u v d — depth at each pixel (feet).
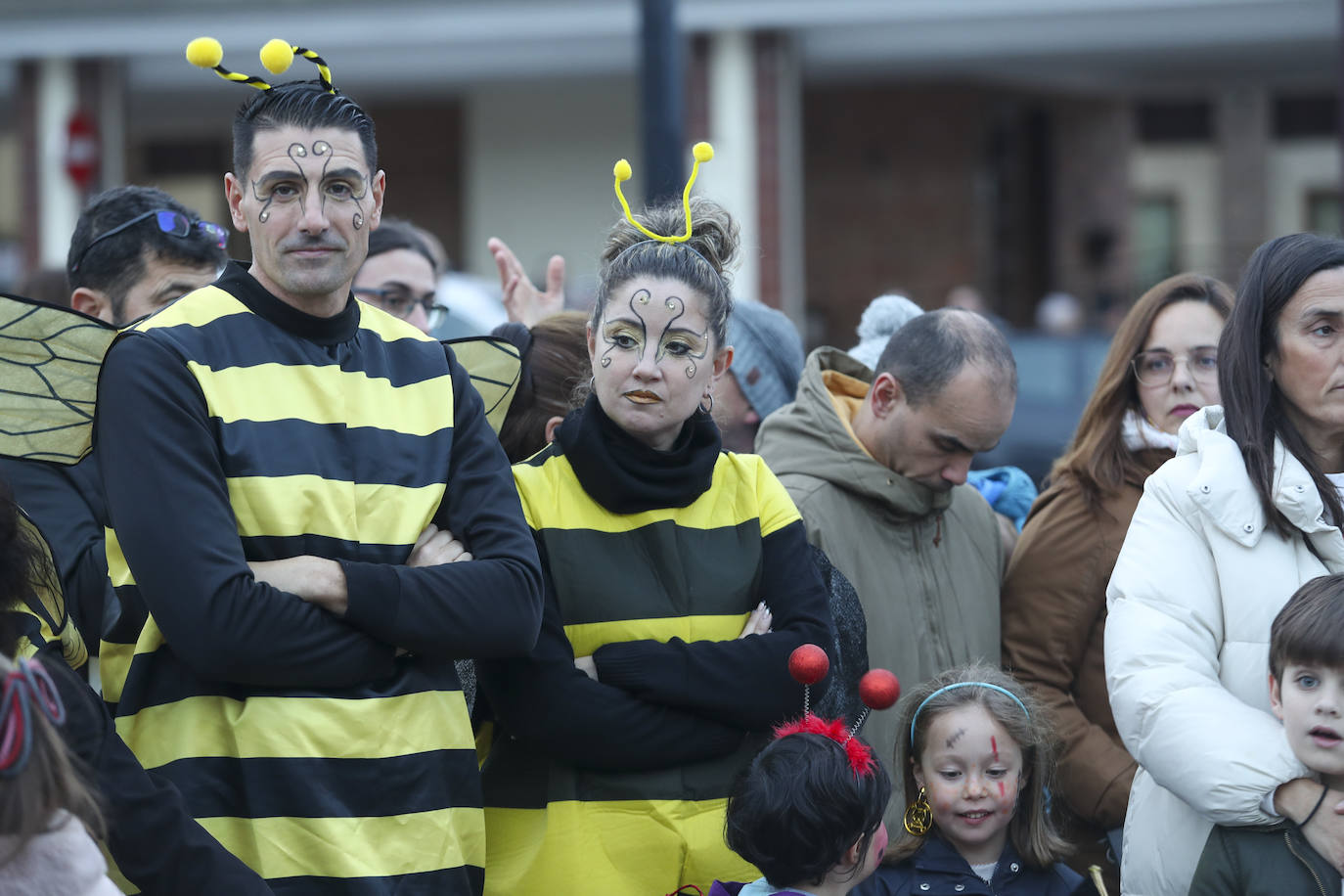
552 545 34.30
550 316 41.37
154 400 29.91
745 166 143.13
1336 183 230.27
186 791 29.73
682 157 71.97
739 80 142.82
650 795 33.42
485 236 181.98
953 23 146.72
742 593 35.19
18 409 32.07
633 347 33.94
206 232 42.52
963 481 40.47
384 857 29.89
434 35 145.59
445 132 184.85
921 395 39.37
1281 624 31.73
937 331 39.86
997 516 44.78
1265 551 33.73
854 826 31.53
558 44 150.82
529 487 34.81
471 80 166.09
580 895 32.63
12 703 24.09
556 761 33.83
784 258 144.46
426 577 30.71
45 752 24.56
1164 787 32.91
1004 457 110.11
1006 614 42.68
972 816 35.83
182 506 29.35
